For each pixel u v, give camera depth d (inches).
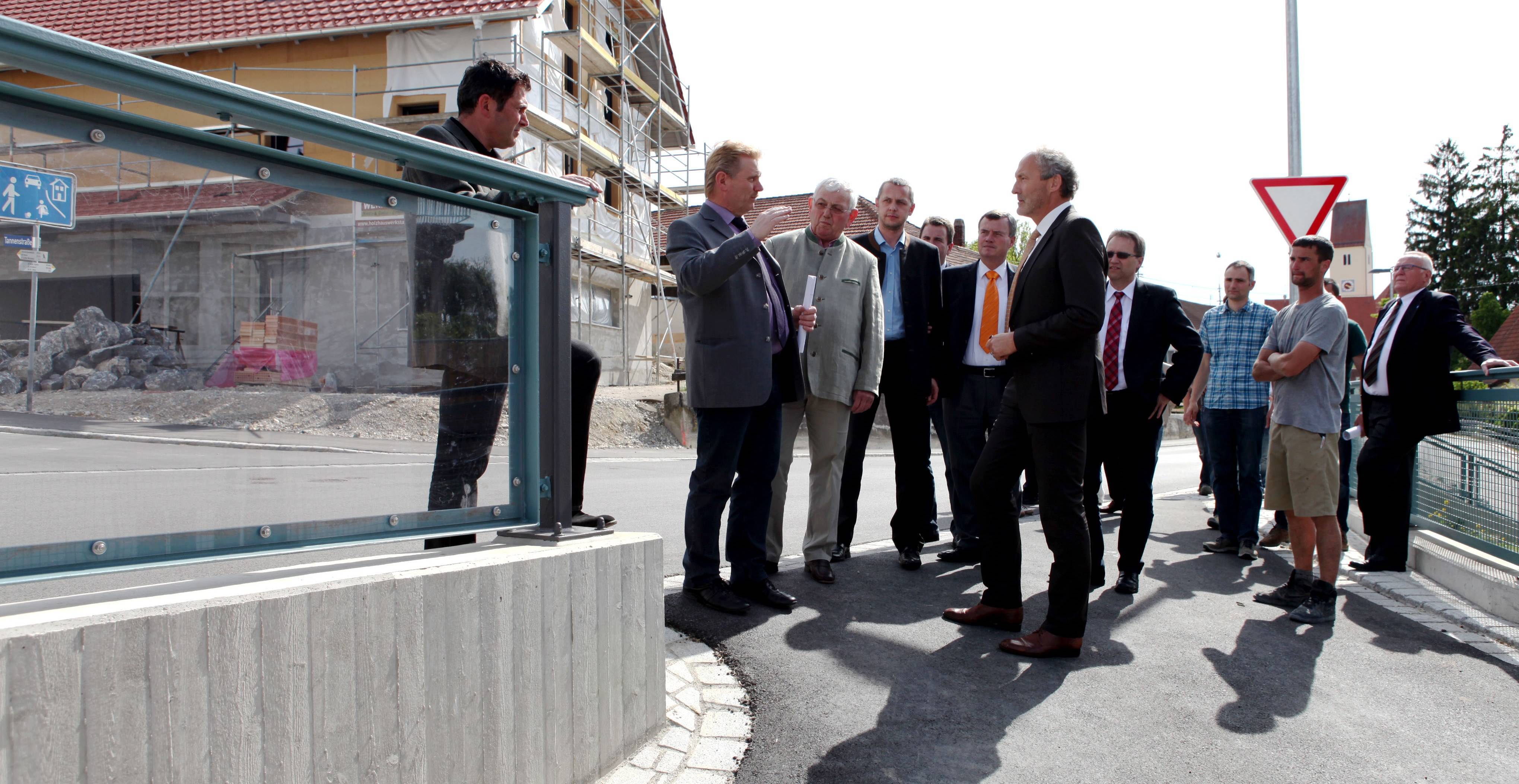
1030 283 145.3
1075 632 143.3
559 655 92.6
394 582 74.6
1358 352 273.7
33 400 64.9
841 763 105.1
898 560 209.8
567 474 103.3
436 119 746.8
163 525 71.8
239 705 63.7
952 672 134.9
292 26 769.6
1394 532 217.2
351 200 85.0
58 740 54.6
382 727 73.4
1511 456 187.9
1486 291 1946.4
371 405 87.0
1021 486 313.7
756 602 162.2
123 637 57.7
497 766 84.4
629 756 104.5
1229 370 237.1
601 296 938.1
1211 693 131.8
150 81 68.1
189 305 73.3
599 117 970.1
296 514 80.7
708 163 163.9
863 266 186.7
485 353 97.2
